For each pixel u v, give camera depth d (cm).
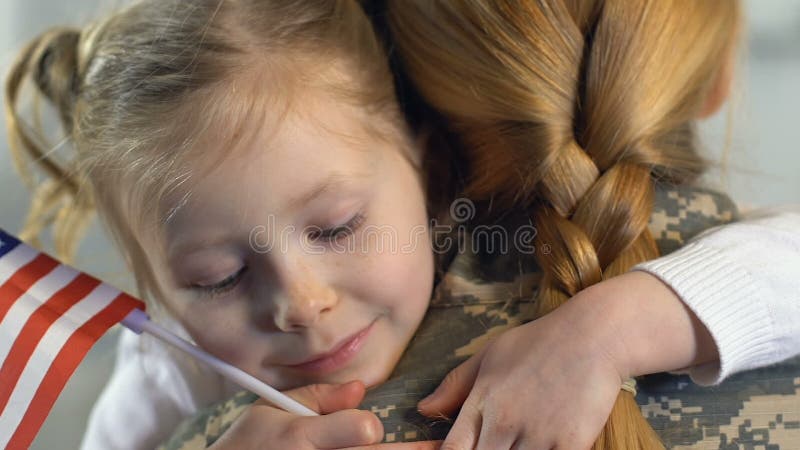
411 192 92
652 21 91
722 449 79
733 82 114
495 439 74
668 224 90
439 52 97
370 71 95
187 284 87
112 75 92
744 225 85
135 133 87
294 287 83
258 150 82
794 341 81
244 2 93
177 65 88
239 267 85
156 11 95
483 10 93
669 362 77
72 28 116
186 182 83
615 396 74
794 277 80
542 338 76
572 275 83
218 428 88
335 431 77
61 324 85
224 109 84
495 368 76
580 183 88
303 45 91
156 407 116
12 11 181
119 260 138
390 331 89
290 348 87
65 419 156
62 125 108
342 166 84
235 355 88
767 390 81
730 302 78
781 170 168
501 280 89
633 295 77
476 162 97
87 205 116
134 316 87
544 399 73
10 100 115
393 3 102
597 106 90
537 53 91
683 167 95
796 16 177
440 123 101
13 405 83
